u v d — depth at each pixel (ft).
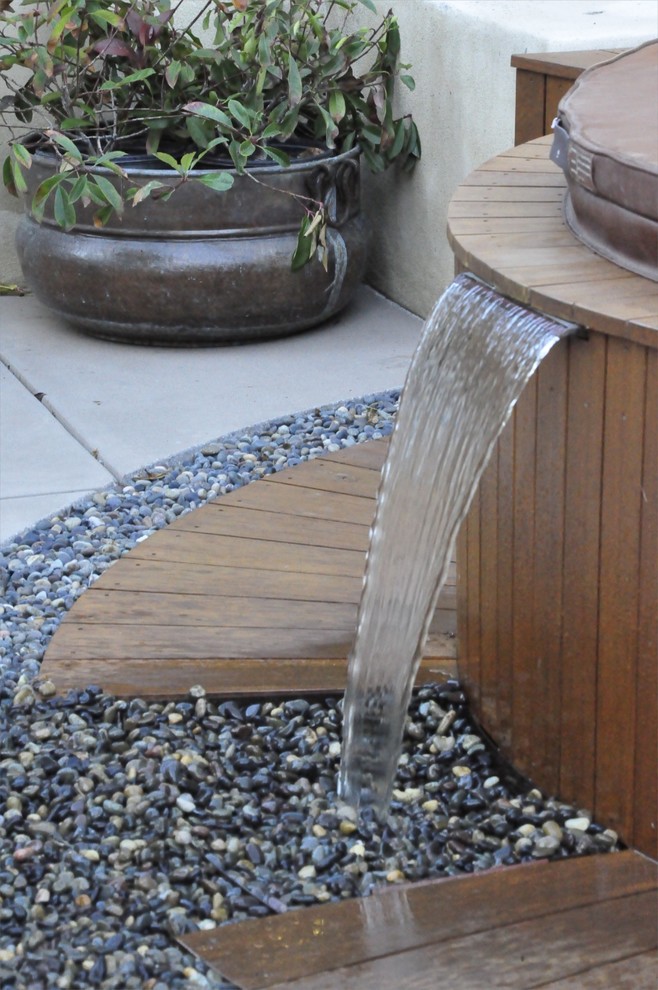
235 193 15.96
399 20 17.24
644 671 7.12
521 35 14.69
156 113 16.47
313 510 11.80
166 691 9.09
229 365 16.57
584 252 7.68
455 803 8.06
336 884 7.30
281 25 16.30
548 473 7.47
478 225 8.36
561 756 7.99
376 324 18.06
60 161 15.98
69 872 7.31
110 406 15.26
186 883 7.28
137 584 10.65
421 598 7.77
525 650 8.11
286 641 9.73
